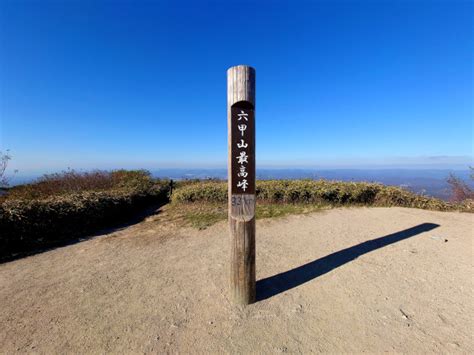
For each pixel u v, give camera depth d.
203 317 2.35
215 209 6.66
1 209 4.32
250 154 2.37
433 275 2.99
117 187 8.56
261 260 3.60
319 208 6.41
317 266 3.35
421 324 2.17
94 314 2.46
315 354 1.89
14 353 1.99
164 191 9.55
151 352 1.95
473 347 1.90
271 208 6.46
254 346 1.98
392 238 4.28
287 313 2.37
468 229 4.64
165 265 3.55
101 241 4.82
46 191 7.59
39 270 3.58
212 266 3.44
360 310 2.39
